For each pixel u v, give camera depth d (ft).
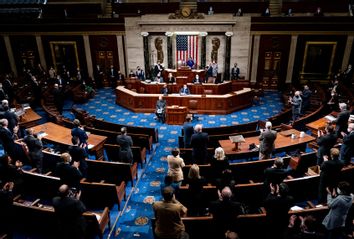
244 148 31.22
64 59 72.79
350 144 26.07
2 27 70.38
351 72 63.16
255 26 64.23
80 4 72.69
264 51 66.59
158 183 29.73
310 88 61.26
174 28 65.41
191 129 31.63
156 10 71.92
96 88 72.38
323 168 21.57
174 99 53.67
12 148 29.30
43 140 33.14
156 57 69.26
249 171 26.48
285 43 65.26
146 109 54.90
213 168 22.31
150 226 23.21
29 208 19.44
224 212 15.72
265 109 56.34
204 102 53.36
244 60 66.90
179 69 64.64
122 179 27.58
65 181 20.92
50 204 24.81
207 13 65.82
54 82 64.95
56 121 42.39
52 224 19.80
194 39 66.13
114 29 68.13
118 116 53.16
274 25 63.77
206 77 64.23
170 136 43.39
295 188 23.40
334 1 65.87
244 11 69.62
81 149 24.31
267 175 19.39
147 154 36.42
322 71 66.85
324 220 17.99
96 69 72.79
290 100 46.39
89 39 69.97
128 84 63.41
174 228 14.78
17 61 73.67
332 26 62.49
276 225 16.65
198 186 19.93
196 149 27.32
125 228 22.94
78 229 16.60
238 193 22.54
